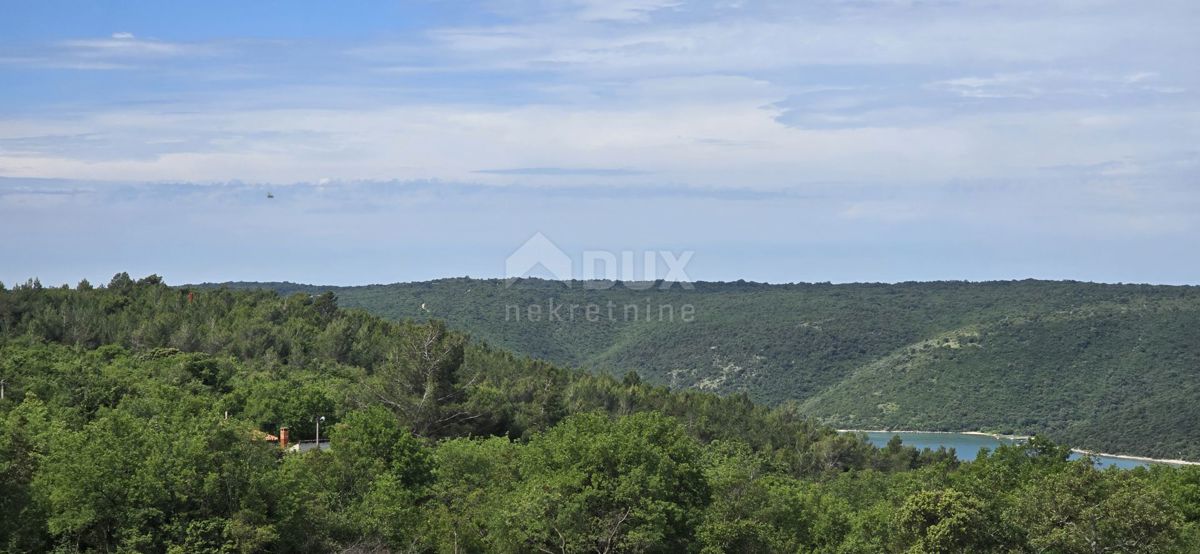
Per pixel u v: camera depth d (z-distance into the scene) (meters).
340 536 60.84
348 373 135.38
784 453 142.38
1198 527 75.81
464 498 66.50
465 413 107.88
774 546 66.44
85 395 92.31
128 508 54.06
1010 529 61.72
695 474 67.31
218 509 56.16
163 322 138.75
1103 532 61.06
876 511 73.62
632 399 149.75
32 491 54.12
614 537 60.47
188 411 86.62
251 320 149.88
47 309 134.75
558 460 66.12
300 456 69.00
